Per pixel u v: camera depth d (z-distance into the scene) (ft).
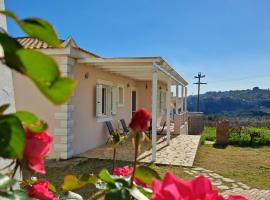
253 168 31.32
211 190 2.66
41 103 29.50
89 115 35.68
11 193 2.48
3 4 8.57
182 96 60.75
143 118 3.10
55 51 28.19
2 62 1.99
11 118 2.21
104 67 35.65
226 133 50.31
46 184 3.75
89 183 3.78
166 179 2.57
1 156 2.18
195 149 37.52
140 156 32.04
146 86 59.88
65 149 29.40
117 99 46.32
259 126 72.18
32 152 2.51
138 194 3.11
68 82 1.74
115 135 4.46
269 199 21.04
